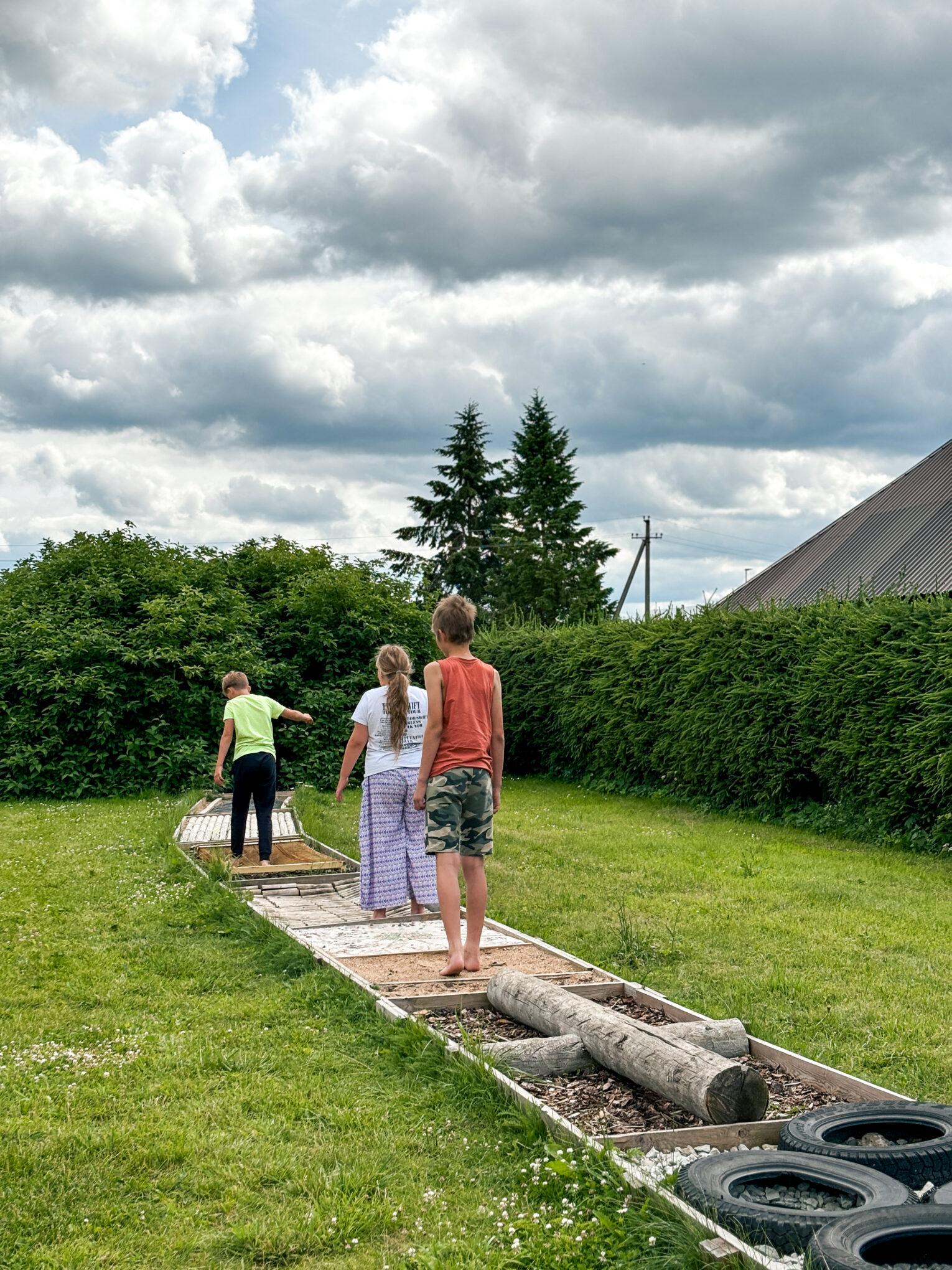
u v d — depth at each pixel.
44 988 5.97
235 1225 3.31
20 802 16.91
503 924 7.74
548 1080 4.60
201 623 18.69
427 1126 4.04
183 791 17.84
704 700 16.48
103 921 7.70
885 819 13.25
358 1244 3.22
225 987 6.06
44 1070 4.64
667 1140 3.83
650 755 18.23
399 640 20.61
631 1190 3.38
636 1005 5.68
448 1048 4.65
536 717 22.17
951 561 21.19
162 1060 4.75
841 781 14.11
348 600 20.05
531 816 15.56
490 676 6.41
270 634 19.91
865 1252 2.79
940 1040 5.34
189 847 11.31
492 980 5.52
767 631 15.58
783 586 25.84
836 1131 3.75
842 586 23.08
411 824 8.01
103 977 6.18
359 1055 4.86
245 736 10.12
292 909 8.44
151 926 7.58
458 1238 3.24
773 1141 3.92
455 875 6.17
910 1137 3.83
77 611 18.56
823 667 14.05
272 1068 4.70
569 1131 3.78
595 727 20.03
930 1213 2.94
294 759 19.30
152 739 17.88
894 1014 5.79
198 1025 5.30
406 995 5.65
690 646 16.89
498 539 50.00
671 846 12.52
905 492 25.67
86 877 9.56
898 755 12.91
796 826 14.54
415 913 8.09
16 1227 3.30
